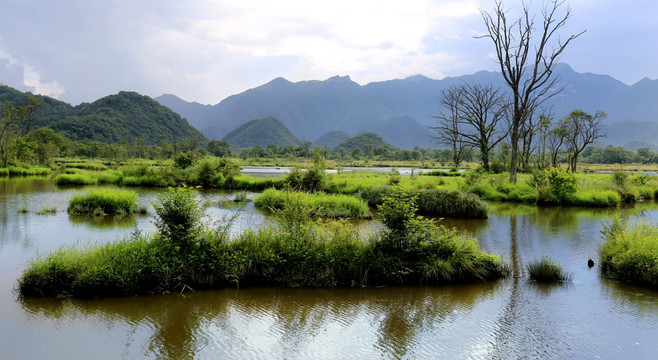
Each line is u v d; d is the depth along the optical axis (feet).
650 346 19.48
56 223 47.16
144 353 17.92
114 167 175.63
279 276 26.91
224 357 17.84
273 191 68.95
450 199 60.39
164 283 24.82
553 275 29.17
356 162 385.50
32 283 23.58
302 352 18.49
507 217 59.77
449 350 18.89
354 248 28.48
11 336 18.95
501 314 23.13
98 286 23.59
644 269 28.35
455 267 28.60
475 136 151.12
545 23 86.74
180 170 116.57
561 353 18.71
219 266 26.17
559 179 76.79
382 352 18.63
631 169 260.83
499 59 91.35
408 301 24.88
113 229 43.83
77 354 17.60
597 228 50.49
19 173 134.21
